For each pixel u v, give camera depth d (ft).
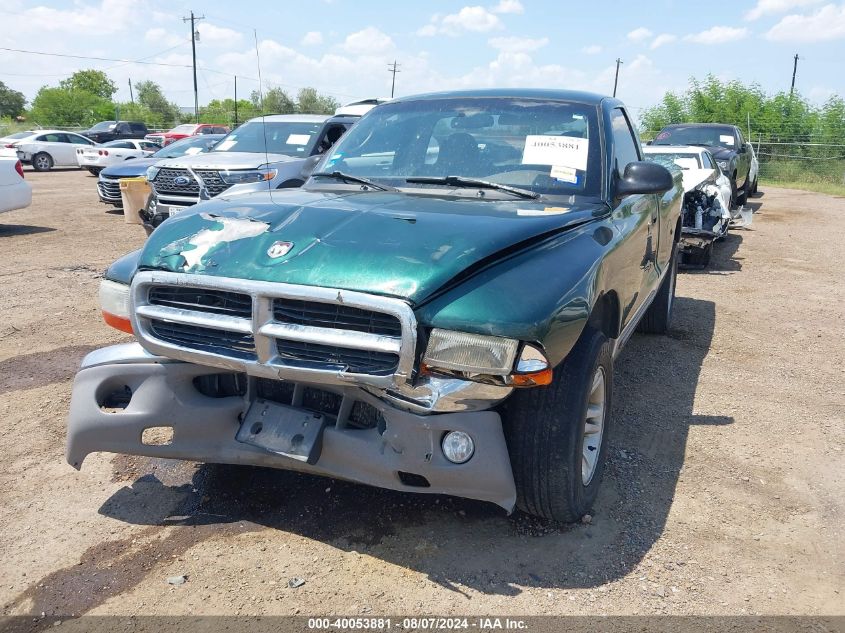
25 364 17.07
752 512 10.95
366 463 9.15
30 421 13.91
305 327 8.52
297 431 9.44
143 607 8.70
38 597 8.90
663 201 16.81
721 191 32.30
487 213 10.05
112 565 9.52
